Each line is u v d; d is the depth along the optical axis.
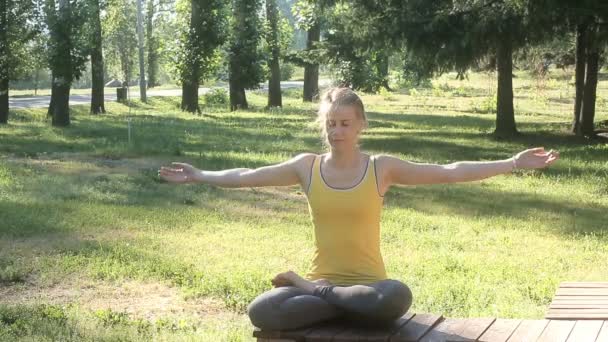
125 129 27.72
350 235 4.54
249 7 41.22
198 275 8.96
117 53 48.41
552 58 32.81
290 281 4.60
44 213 12.38
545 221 12.83
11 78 30.61
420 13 23.19
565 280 9.10
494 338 4.61
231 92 42.00
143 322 7.32
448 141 24.75
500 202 14.46
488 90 55.53
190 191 14.90
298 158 4.70
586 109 25.88
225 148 21.91
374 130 28.95
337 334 4.45
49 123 30.97
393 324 4.62
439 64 23.56
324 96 4.63
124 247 10.34
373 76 34.53
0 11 29.95
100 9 36.31
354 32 24.58
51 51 29.34
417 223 12.42
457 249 10.74
